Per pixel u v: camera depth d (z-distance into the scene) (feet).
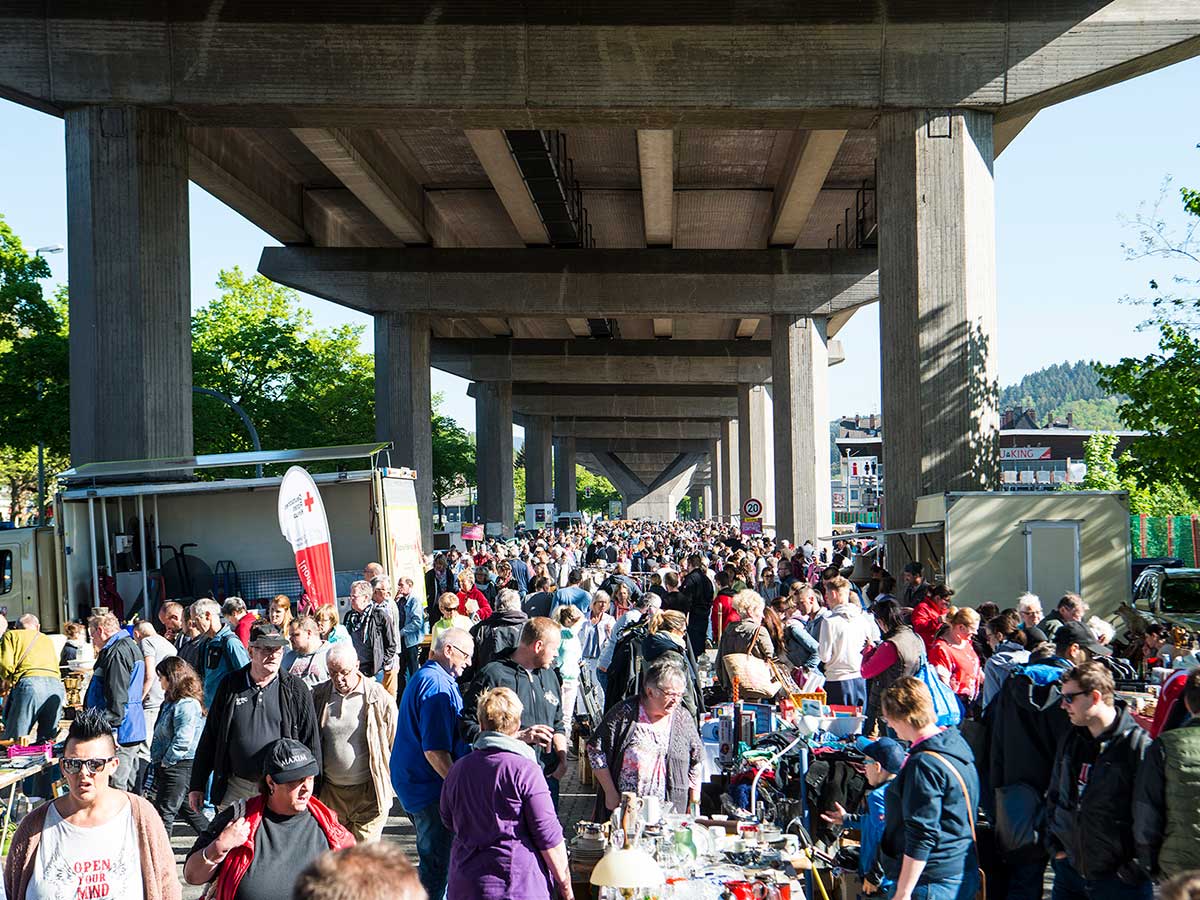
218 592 72.69
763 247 178.19
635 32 79.92
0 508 246.88
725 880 21.49
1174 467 67.41
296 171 137.69
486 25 80.43
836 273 154.20
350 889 8.13
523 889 19.66
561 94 80.48
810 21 79.05
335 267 152.25
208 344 166.30
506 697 20.74
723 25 79.51
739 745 30.71
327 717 27.61
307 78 80.53
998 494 61.41
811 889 23.59
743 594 41.09
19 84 79.87
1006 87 77.82
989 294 79.36
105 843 17.93
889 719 20.67
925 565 71.31
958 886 20.04
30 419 123.24
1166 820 19.39
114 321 80.02
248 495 73.92
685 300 155.02
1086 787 21.08
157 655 36.19
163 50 80.23
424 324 158.51
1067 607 38.65
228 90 80.33
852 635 43.65
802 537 163.02
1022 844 23.39
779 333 159.12
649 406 330.95
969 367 78.59
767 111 79.77
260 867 18.44
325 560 49.21
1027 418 600.80
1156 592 63.41
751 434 268.62
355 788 27.61
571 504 437.17
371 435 199.52
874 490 378.12
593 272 154.51
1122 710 21.17
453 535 168.66
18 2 80.02
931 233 78.48
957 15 78.02
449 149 130.72
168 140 81.35
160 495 72.69
